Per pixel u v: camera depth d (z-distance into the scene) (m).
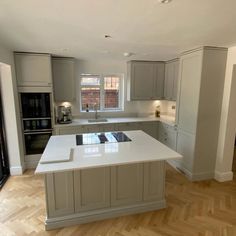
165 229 2.38
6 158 3.73
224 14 1.80
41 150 4.13
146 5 1.61
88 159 2.20
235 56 3.15
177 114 3.98
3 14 1.81
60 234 2.29
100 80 5.11
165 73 4.89
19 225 2.42
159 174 2.69
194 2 1.54
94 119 4.90
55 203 2.35
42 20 1.97
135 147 2.65
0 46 2.99
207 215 2.65
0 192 3.17
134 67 4.75
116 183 2.53
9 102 3.57
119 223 2.48
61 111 4.64
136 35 2.53
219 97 3.41
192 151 3.54
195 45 3.11
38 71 3.83
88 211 2.49
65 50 3.54
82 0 1.53
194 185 3.45
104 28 2.22
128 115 5.34
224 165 3.56
